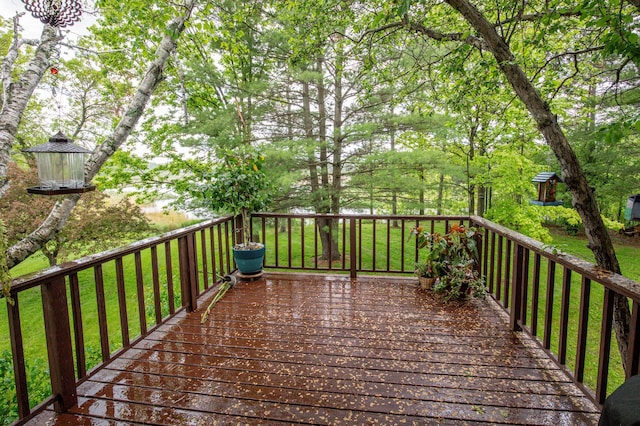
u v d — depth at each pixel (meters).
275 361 2.51
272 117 8.10
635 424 0.87
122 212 7.88
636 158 8.60
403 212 9.30
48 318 1.93
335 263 8.81
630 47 1.97
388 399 2.07
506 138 7.02
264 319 3.24
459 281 3.61
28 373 3.68
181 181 7.64
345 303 3.62
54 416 1.94
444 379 2.27
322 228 8.66
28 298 7.67
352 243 4.45
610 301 1.81
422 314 3.33
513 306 2.96
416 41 4.62
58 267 1.99
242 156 5.23
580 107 6.84
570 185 2.97
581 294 2.05
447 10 3.66
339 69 4.75
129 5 4.18
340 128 7.20
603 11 2.00
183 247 3.38
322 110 8.25
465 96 3.82
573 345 5.65
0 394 3.04
